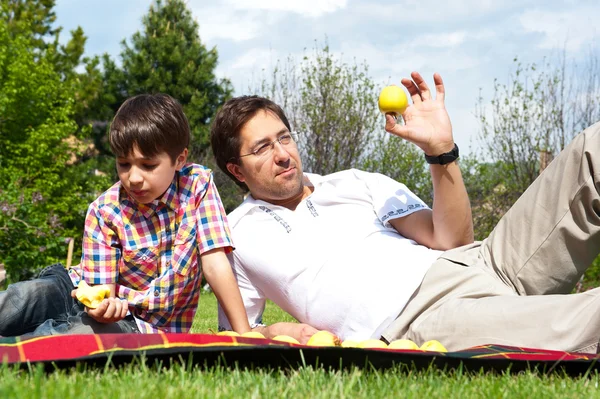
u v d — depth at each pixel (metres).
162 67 24.94
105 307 2.67
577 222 2.84
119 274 3.13
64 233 19.48
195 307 3.26
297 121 15.97
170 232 3.12
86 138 25.03
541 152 13.71
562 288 2.96
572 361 2.16
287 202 3.53
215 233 3.16
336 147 15.53
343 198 3.43
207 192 3.23
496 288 2.96
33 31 26.91
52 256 13.64
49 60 24.80
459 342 2.78
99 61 26.62
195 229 3.15
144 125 2.91
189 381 1.86
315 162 15.52
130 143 2.91
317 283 3.20
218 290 3.16
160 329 3.10
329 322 3.19
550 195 2.90
